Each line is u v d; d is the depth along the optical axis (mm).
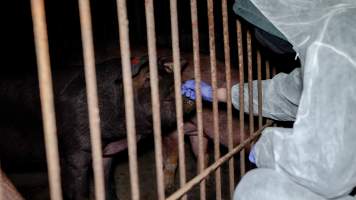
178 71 1596
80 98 2521
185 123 3221
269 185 1687
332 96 1435
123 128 2602
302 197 1626
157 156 1532
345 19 1473
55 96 2570
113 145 2850
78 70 2721
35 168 3248
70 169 2607
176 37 1555
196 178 1791
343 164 1449
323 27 1492
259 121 2197
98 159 1239
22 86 2918
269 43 1883
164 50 3512
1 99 2939
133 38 4992
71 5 4902
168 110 2562
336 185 1483
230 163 2127
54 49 3895
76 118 2514
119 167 3650
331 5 1547
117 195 3158
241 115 2145
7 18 4629
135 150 1392
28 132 2955
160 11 5195
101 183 1258
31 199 3004
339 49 1435
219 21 4910
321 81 1446
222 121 3223
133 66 2428
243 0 1745
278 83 2020
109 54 3535
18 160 3088
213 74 1859
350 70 1424
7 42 4535
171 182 3400
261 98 2105
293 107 1991
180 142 1683
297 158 1502
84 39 1148
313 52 1471
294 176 1544
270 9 1630
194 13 1653
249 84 2141
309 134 1471
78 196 2639
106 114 2537
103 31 5094
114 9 5086
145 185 3289
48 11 4844
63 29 4930
